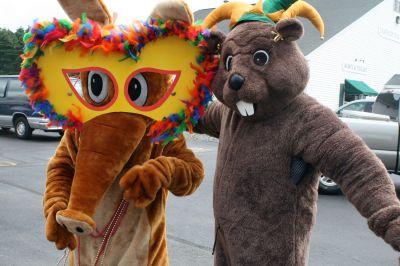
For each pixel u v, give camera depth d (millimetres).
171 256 4488
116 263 2361
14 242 4719
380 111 7988
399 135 7285
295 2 2277
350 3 22500
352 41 20656
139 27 2178
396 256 4793
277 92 2047
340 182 1960
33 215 5746
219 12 2383
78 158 2133
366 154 1907
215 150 13406
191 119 2305
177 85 2291
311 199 2209
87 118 2246
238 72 2045
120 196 2330
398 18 23281
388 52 23094
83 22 2164
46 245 4668
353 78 21078
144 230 2359
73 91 2262
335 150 1951
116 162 2113
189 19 2184
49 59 2266
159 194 2418
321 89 19609
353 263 4555
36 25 2164
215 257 2432
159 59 2250
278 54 2068
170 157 2266
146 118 2287
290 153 2117
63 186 2332
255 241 2162
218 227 2352
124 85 2219
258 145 2172
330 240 5262
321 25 2316
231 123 2348
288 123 2123
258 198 2160
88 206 2033
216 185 2354
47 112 2295
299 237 2170
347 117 8180
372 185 1833
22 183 7707
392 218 1716
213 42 2268
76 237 2322
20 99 13898
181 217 5926
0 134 15328
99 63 2209
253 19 2168
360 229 5754
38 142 13641
